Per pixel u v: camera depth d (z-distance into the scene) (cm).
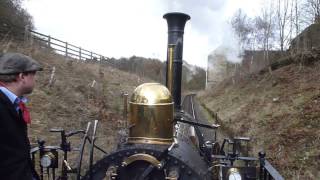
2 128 264
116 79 2658
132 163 415
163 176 413
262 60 3177
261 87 1922
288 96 1420
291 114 1188
